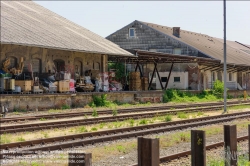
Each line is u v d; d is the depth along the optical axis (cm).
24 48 3044
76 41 3428
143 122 2075
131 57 4200
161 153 1241
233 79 5850
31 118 2158
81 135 1505
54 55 3309
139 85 4228
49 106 2905
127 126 1958
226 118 2267
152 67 5162
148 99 3953
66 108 2978
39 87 3000
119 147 1302
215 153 1238
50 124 1906
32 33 3066
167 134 1648
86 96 3244
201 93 4788
